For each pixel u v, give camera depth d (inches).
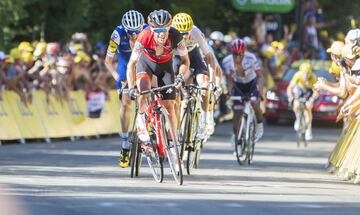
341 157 1023.0
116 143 1459.2
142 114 878.4
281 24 2667.3
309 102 1469.0
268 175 1007.6
